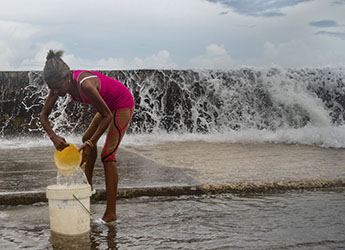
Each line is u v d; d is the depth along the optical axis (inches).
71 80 130.3
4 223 134.1
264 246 112.7
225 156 267.4
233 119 438.6
